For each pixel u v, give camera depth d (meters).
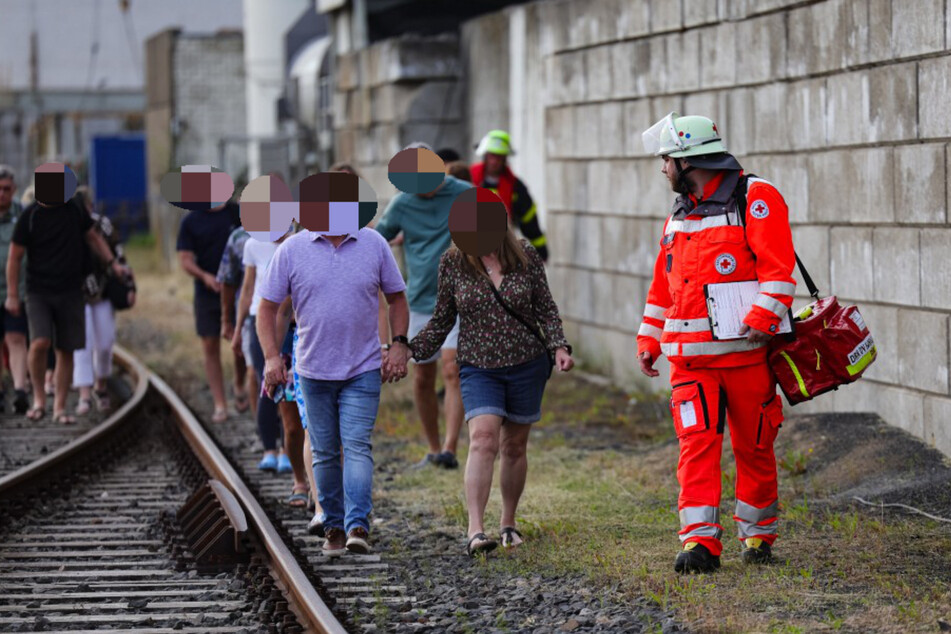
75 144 177.62
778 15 31.91
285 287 21.48
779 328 19.08
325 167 79.12
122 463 33.31
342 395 21.64
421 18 72.62
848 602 18.03
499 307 21.92
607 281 43.56
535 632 17.61
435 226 30.22
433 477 29.59
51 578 21.28
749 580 19.16
